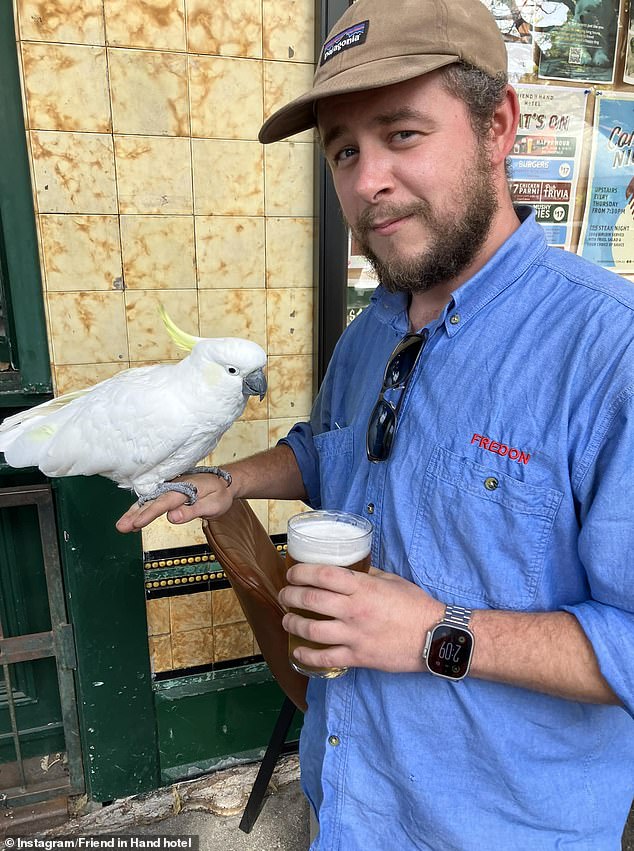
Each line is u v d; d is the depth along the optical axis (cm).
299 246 156
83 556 150
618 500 63
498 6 149
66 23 126
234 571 98
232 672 174
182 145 140
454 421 75
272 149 147
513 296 76
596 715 75
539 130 161
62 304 140
